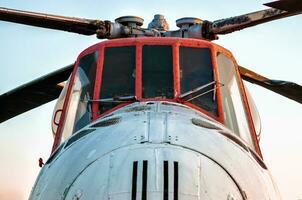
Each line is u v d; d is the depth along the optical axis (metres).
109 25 11.03
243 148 7.36
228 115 8.70
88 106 8.60
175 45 9.16
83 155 6.77
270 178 7.42
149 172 6.15
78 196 6.29
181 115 7.34
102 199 6.11
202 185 6.17
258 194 6.62
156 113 7.29
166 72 8.91
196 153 6.50
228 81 9.16
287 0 8.32
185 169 6.22
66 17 10.95
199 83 8.86
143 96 8.63
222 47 9.46
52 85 11.92
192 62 9.07
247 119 9.04
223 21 10.70
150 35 11.13
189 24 11.07
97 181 6.28
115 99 8.45
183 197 6.02
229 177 6.45
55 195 6.64
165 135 6.68
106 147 6.66
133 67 8.98
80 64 9.35
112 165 6.35
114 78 8.89
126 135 6.75
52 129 9.38
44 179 7.26
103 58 9.12
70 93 9.07
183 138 6.68
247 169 6.80
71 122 8.69
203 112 8.48
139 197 6.00
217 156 6.61
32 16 10.75
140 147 6.46
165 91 8.70
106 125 7.30
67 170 6.76
